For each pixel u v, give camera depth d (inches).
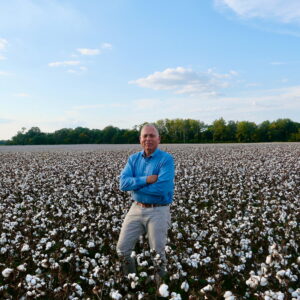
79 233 200.7
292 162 678.5
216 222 227.1
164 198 146.3
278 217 248.5
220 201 319.6
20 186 398.0
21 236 189.5
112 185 394.3
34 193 373.1
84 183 430.3
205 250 176.7
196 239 196.9
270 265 114.9
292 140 3277.6
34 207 310.7
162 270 143.7
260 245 194.1
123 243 150.1
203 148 1434.5
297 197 323.6
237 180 450.6
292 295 111.0
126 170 152.4
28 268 159.5
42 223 231.1
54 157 991.0
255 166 604.4
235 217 254.7
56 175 520.4
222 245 171.9
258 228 212.1
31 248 173.5
